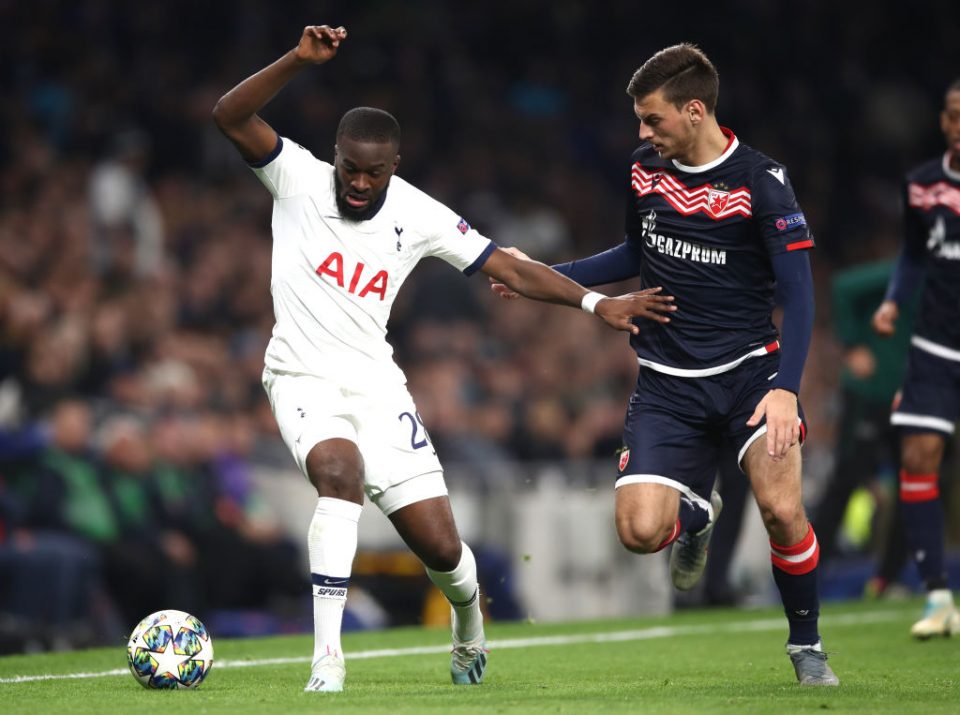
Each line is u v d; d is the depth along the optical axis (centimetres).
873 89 7650
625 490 1734
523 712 1420
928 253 2452
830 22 7744
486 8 7038
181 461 3434
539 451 4356
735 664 2125
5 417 3484
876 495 3922
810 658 1764
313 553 1619
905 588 3503
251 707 1462
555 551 3597
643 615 3353
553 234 6084
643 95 1708
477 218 5838
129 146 4694
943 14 7925
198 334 4525
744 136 7238
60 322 3816
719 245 1731
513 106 6800
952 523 3900
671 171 1766
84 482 3225
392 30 6519
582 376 5000
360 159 1642
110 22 5706
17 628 2895
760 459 1695
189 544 3375
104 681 1834
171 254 4972
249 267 4891
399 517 1700
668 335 1773
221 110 1669
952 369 2447
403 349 4897
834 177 7369
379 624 3325
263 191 5497
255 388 4197
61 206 4569
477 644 1798
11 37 5256
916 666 2058
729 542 3222
